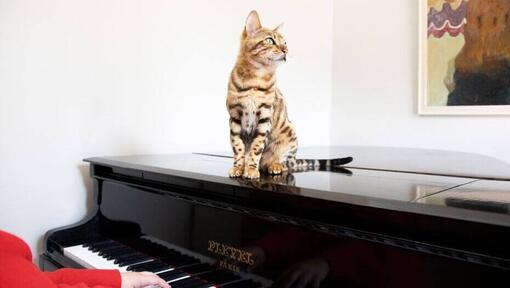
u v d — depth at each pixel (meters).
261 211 0.86
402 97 2.62
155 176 1.13
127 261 1.14
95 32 1.62
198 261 1.02
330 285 0.77
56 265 1.28
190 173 1.05
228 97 0.98
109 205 1.35
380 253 0.70
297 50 2.53
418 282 0.65
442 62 2.45
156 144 1.83
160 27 1.81
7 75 1.42
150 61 1.79
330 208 0.75
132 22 1.72
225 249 0.95
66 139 1.56
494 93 2.28
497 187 0.89
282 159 1.08
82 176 1.60
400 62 2.62
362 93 2.76
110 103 1.67
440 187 0.88
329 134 2.85
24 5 1.44
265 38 0.92
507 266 0.56
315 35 2.66
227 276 0.95
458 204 0.66
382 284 0.70
